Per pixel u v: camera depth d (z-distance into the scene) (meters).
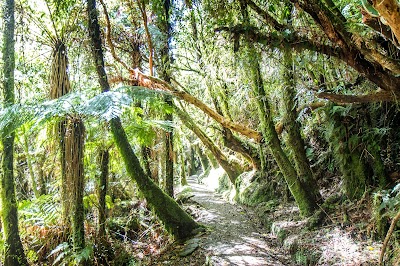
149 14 6.25
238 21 3.74
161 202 5.35
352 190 4.18
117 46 6.73
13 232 4.25
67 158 3.95
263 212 6.00
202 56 6.71
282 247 4.41
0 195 4.34
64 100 3.49
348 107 3.95
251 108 7.03
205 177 15.17
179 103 8.46
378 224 3.28
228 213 6.90
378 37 2.86
